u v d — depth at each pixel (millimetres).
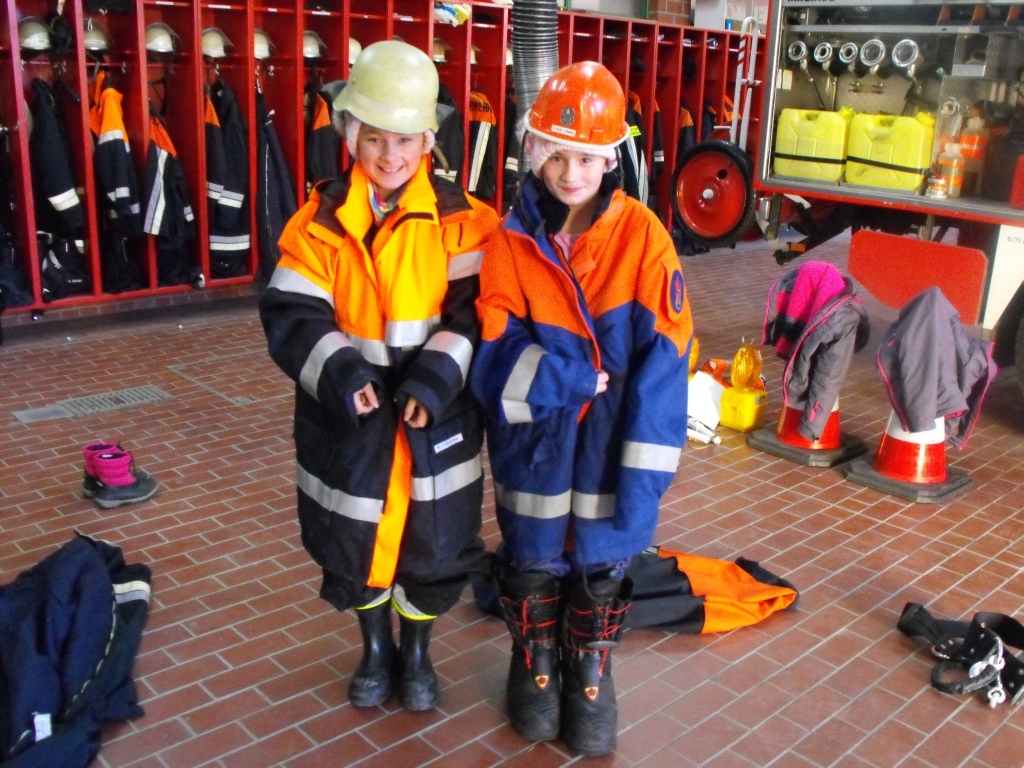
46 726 2369
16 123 5758
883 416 5188
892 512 3994
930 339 3979
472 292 2277
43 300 6109
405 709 2604
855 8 5750
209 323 6715
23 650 2461
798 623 3121
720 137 10273
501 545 2596
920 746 2525
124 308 6578
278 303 2232
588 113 2043
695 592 3145
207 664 2791
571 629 2408
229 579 3279
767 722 2604
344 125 2221
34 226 5918
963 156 5457
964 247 5344
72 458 4289
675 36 9555
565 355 2176
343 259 2211
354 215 2180
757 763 2432
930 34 5535
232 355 5977
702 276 8883
